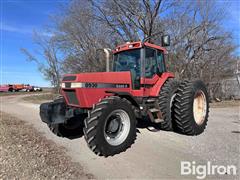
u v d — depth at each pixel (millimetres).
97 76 5098
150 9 16625
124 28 17906
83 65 21875
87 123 4438
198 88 6328
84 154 4949
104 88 5137
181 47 18250
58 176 3779
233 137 6008
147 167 4211
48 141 5918
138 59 6004
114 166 4289
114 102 4660
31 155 4605
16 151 4754
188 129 6000
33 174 3742
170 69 17766
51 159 4516
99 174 3973
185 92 6031
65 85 5223
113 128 4711
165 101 6078
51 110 5004
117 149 4645
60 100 5445
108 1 17188
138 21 17203
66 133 5848
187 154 4793
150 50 6312
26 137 6141
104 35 19641
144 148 5164
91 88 4957
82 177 3846
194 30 18344
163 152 4914
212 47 19016
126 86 5520
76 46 21797
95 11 18297
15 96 32844
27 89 55812
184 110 5949
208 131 6684
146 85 5984
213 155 4715
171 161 4445
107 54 6305
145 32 17078
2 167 3904
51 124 5387
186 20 18234
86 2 18312
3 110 13883
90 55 20812
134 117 4984
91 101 4949
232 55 19953
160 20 17438
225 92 20062
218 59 19344
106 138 4559
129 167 4230
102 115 4449
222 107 13992
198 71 18875
